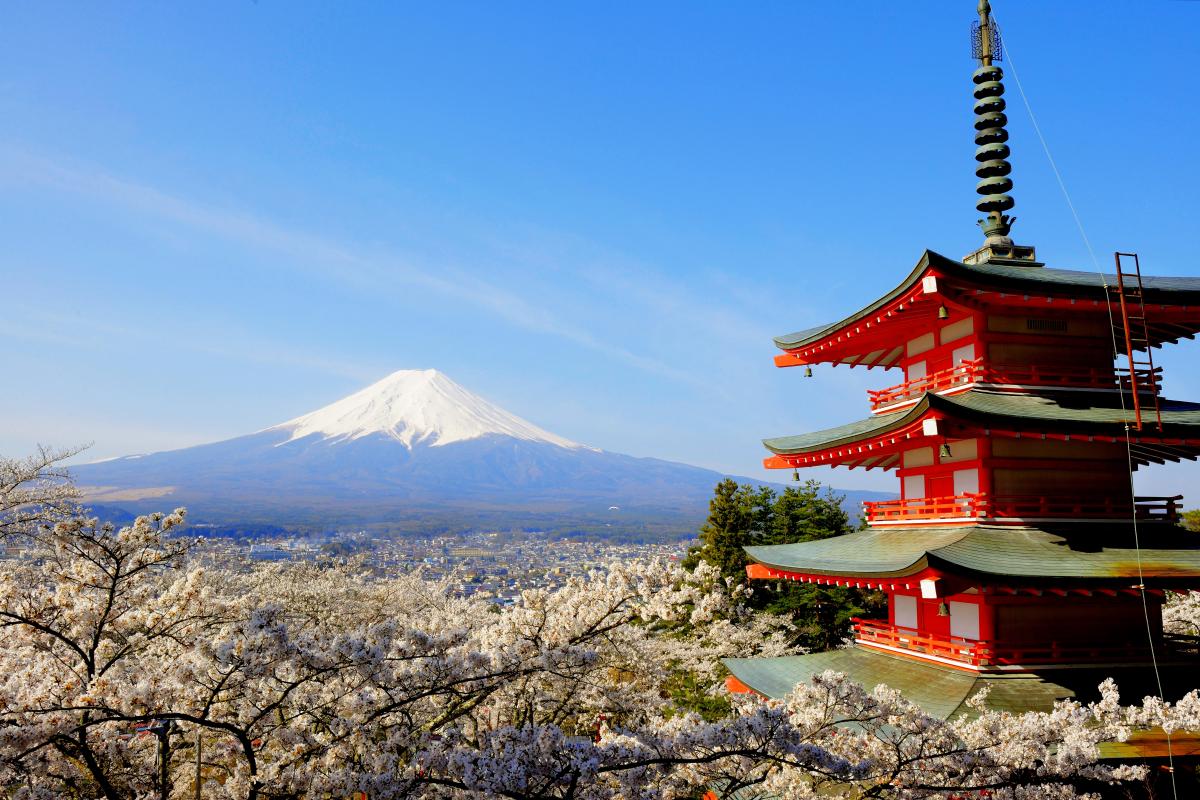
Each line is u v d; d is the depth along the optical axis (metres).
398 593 40.28
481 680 12.41
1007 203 22.52
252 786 10.83
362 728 11.18
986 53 23.20
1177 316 19.14
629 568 14.06
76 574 12.73
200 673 11.13
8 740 9.50
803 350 23.78
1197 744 15.38
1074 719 12.77
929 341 21.47
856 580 18.33
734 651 31.23
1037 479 18.88
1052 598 18.05
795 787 13.68
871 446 19.86
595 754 10.27
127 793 13.12
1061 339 19.86
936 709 16.33
